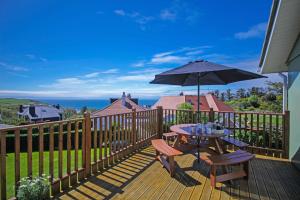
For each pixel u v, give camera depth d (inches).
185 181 140.0
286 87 221.9
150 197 119.0
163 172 155.4
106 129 169.3
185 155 197.3
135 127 213.6
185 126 187.6
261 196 121.3
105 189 128.6
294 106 178.5
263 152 205.3
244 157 136.5
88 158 148.9
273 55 204.8
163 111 270.5
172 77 192.7
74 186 132.5
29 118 1318.9
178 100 749.3
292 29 163.0
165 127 269.1
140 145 222.4
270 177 148.6
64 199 116.4
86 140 147.3
